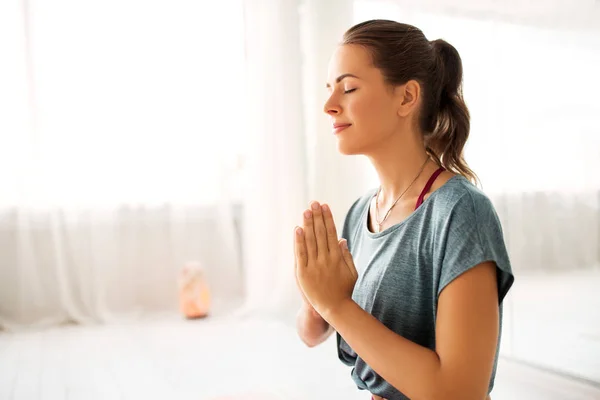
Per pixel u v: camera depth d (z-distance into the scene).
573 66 1.73
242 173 3.17
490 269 0.75
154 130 3.02
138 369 2.18
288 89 3.11
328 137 3.11
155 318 3.00
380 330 0.76
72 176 2.89
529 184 1.89
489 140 2.04
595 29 1.66
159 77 3.01
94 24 2.90
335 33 3.04
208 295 3.03
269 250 3.10
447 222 0.77
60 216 2.89
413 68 0.86
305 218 0.79
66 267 2.91
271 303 3.08
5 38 2.78
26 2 2.78
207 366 2.21
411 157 0.89
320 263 0.78
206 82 3.08
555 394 1.73
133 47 2.96
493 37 2.01
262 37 3.09
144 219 3.05
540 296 1.89
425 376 0.72
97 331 2.76
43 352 2.42
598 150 1.67
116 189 2.96
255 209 3.11
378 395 0.90
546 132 1.83
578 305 1.76
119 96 2.95
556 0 1.77
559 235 1.81
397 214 0.89
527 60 1.88
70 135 2.88
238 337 2.64
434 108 0.92
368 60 0.85
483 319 0.72
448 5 2.20
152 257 3.07
